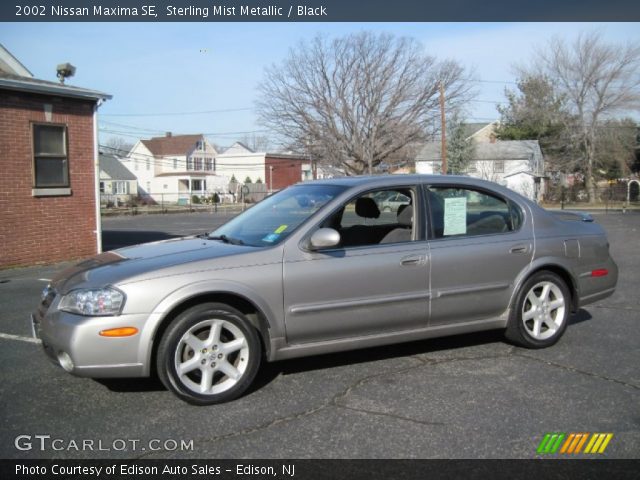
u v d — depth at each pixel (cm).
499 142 5569
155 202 5856
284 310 421
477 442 341
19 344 562
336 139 4047
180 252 433
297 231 437
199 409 393
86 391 429
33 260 1157
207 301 405
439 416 378
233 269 408
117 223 3042
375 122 3972
